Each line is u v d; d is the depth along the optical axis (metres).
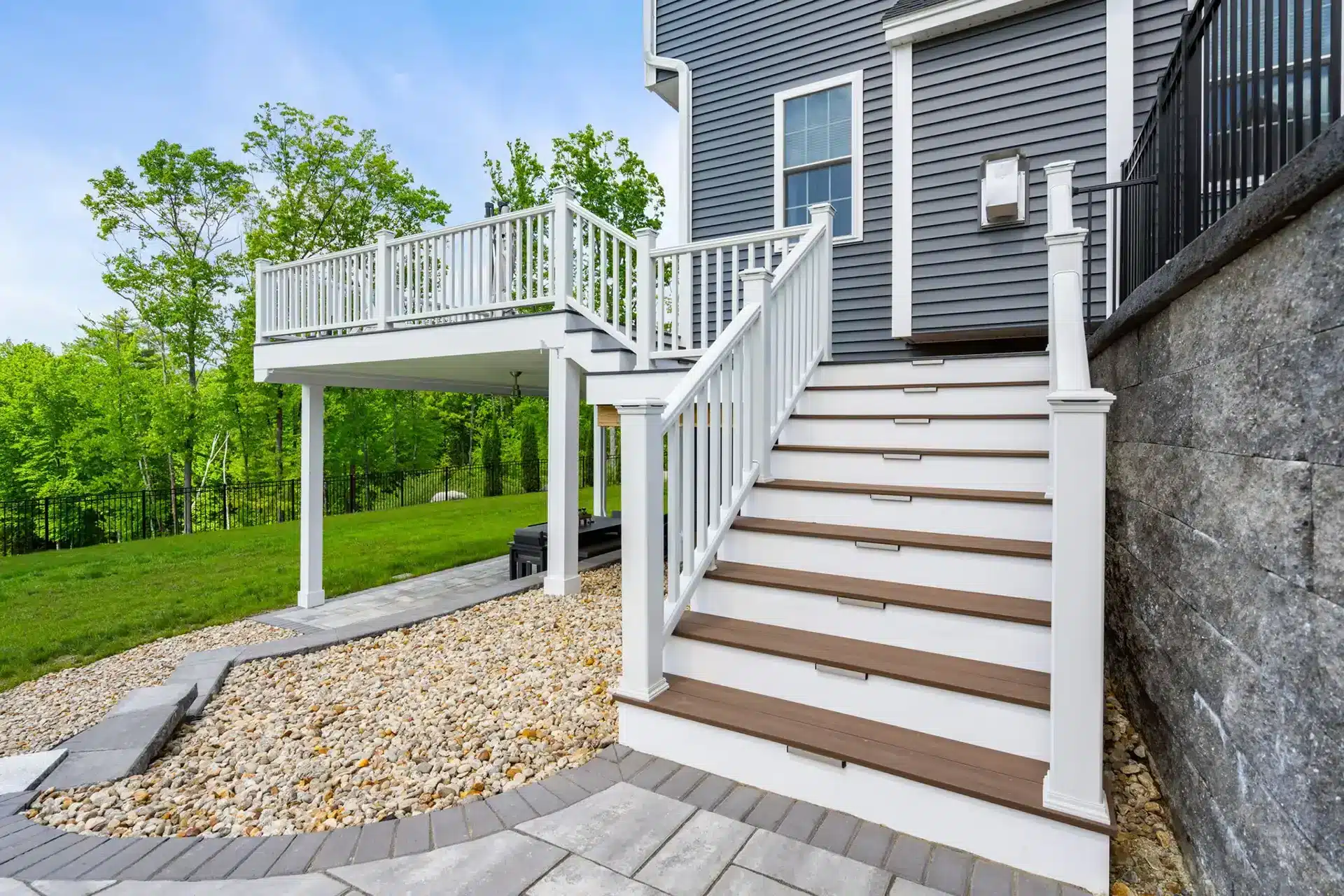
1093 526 1.68
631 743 2.47
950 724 2.09
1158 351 2.16
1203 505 1.71
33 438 16.98
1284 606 1.27
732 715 2.28
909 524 2.96
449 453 27.56
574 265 5.29
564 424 5.24
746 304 3.43
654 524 2.47
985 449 3.23
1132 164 3.44
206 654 4.01
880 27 5.87
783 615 2.68
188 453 17.50
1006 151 5.20
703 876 1.75
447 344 5.61
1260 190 1.30
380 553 9.14
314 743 2.84
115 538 16.08
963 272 5.47
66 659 5.06
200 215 17.11
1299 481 1.22
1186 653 1.82
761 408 3.39
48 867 1.87
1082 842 1.68
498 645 4.09
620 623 4.45
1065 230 3.19
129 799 2.39
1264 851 1.31
